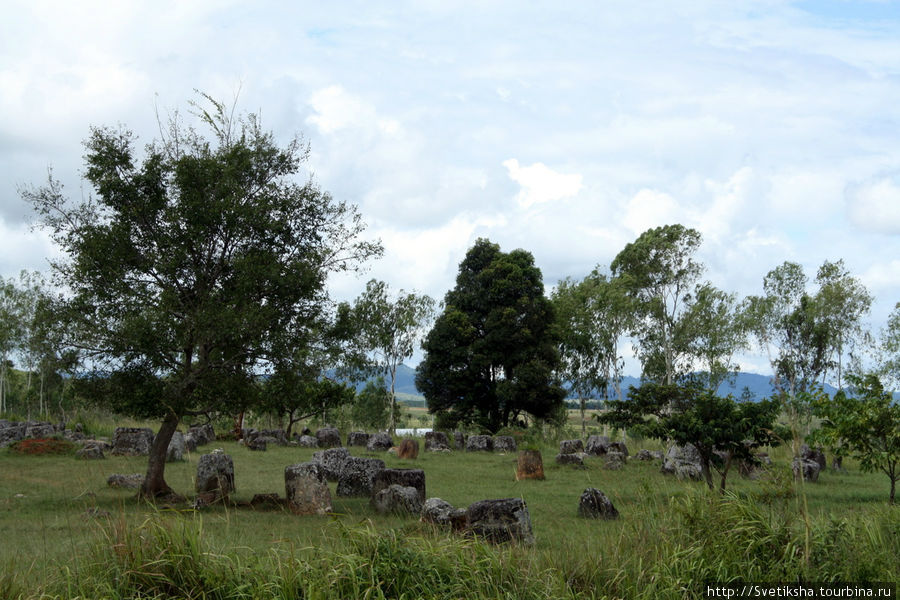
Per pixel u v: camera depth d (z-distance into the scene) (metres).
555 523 15.30
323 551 8.37
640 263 56.03
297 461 30.16
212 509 17.17
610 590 8.39
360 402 59.72
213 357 18.86
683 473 24.03
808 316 52.34
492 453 39.31
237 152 18.77
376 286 55.00
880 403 17.42
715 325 53.97
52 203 18.03
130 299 18.11
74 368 18.39
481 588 8.03
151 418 18.44
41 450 28.73
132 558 7.88
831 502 19.61
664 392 19.78
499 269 55.44
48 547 10.88
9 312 47.50
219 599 7.64
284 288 18.25
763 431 17.98
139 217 18.41
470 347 55.03
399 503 17.12
